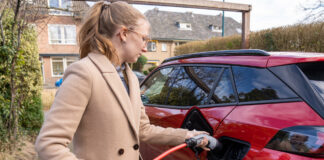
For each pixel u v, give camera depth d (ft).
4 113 12.40
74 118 2.90
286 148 3.93
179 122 6.52
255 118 4.63
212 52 6.86
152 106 8.29
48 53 79.20
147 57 106.73
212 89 6.16
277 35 23.71
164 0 20.62
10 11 13.07
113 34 3.38
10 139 12.64
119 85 3.26
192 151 5.74
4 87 12.63
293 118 4.17
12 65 12.30
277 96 4.67
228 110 5.31
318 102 4.20
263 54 5.39
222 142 5.06
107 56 3.34
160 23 115.55
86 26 3.43
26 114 15.24
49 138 2.76
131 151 3.34
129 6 3.44
